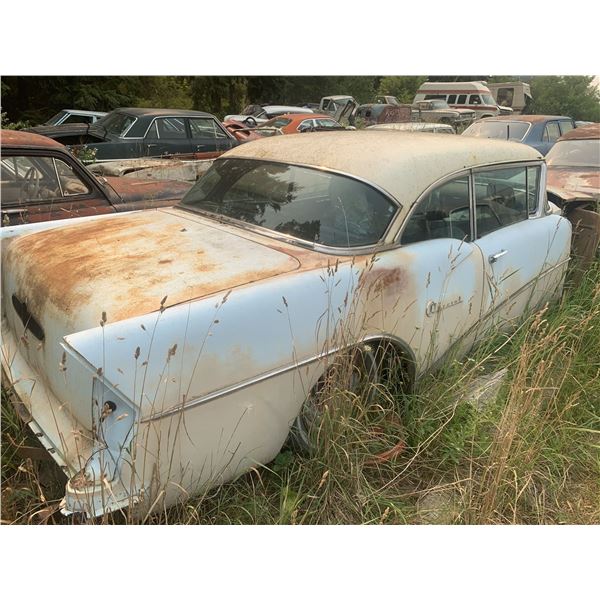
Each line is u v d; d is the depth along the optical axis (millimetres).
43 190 4562
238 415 2305
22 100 17500
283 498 2514
